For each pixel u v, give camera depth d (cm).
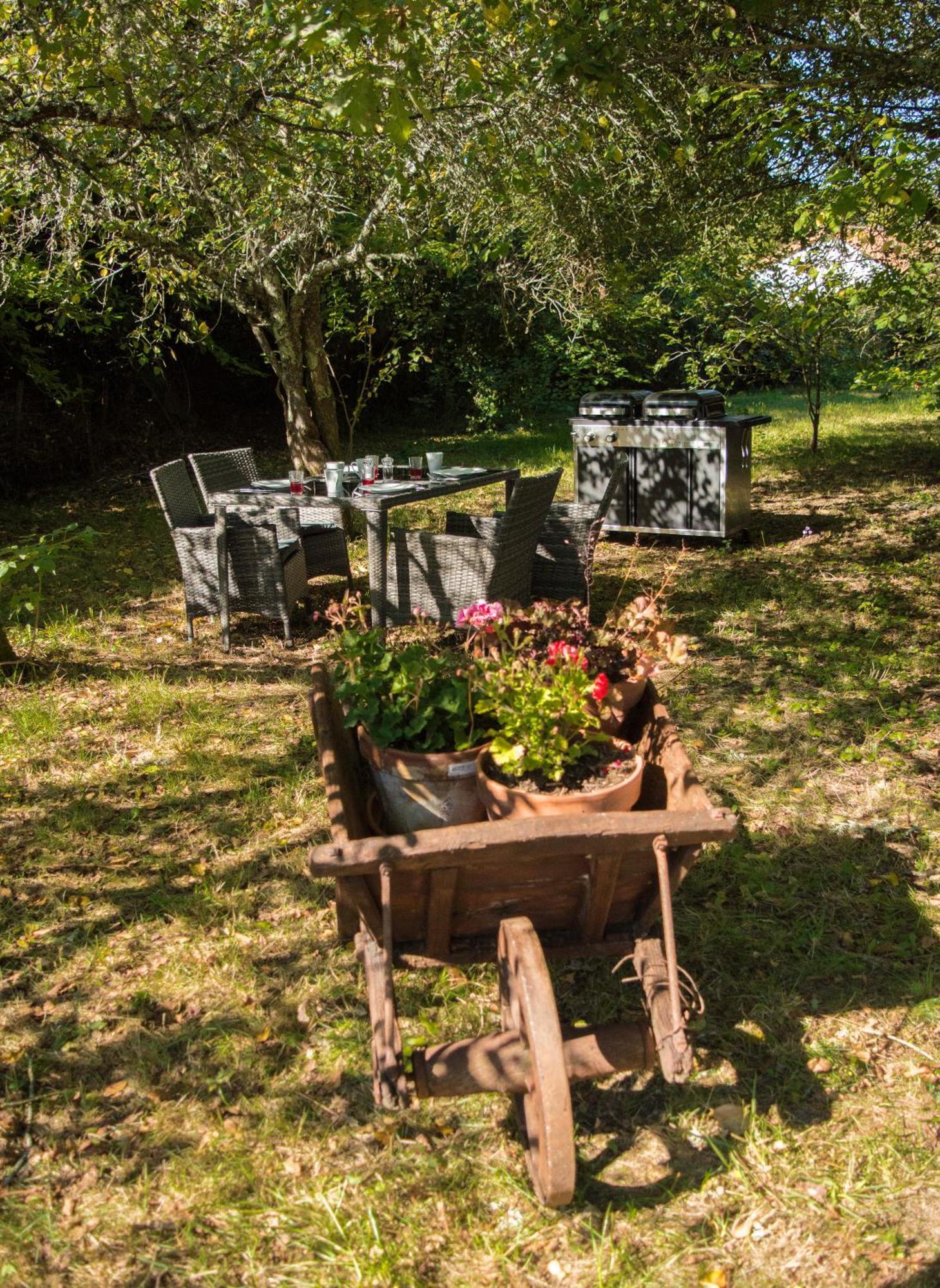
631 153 701
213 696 571
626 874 253
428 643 649
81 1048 308
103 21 531
